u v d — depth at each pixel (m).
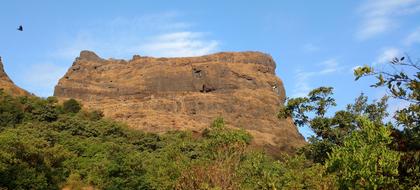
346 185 7.24
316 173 14.70
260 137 125.44
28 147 36.16
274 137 128.00
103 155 51.19
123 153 48.88
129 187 42.53
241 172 19.69
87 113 92.62
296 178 14.99
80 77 165.12
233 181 18.91
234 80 160.50
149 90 160.12
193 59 173.00
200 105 145.75
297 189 14.33
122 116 127.56
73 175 45.53
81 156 54.31
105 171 44.69
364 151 7.12
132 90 159.62
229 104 146.50
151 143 73.44
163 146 73.50
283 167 20.78
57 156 39.44
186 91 159.25
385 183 6.86
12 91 114.81
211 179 18.97
